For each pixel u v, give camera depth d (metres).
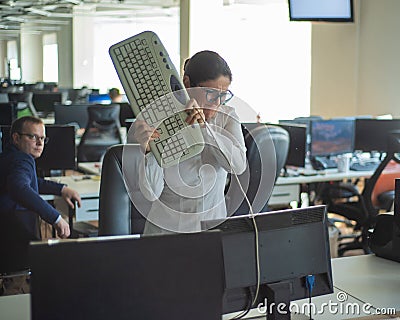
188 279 1.40
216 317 1.42
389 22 6.95
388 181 5.16
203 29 8.22
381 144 5.77
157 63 1.80
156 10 16.64
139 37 1.81
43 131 3.66
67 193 3.96
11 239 3.47
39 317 1.31
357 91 7.48
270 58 12.84
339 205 5.22
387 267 2.58
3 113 6.32
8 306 2.11
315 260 1.92
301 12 7.24
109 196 2.63
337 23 7.50
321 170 5.49
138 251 1.37
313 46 8.19
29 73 21.45
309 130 5.66
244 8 12.98
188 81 1.95
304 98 10.73
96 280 1.34
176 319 1.39
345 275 2.47
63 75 19.59
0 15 18.53
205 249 1.41
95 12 17.50
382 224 2.71
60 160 4.85
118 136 6.89
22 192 3.39
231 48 13.66
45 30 20.70
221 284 1.42
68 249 1.33
